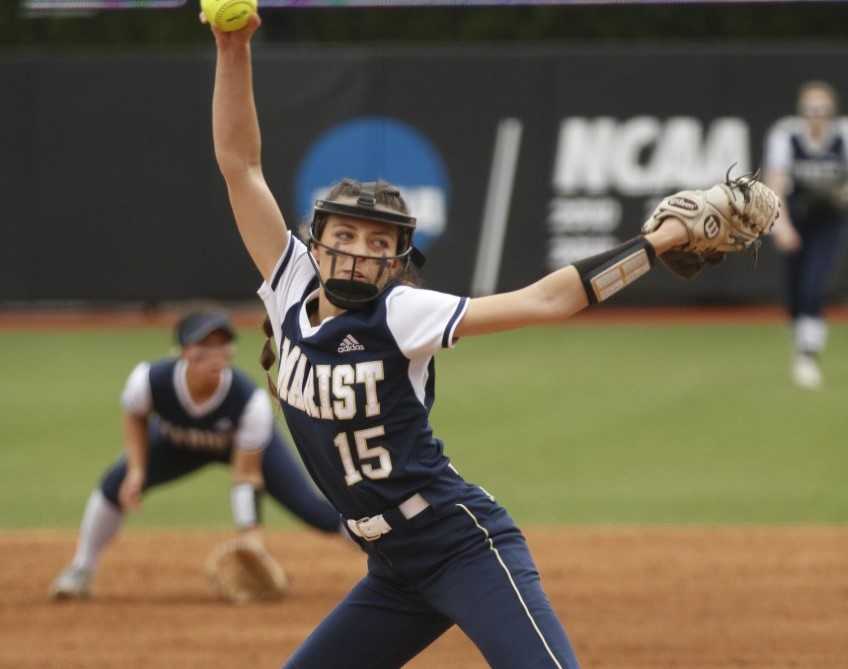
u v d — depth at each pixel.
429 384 14.55
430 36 72.31
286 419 14.93
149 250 66.19
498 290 66.31
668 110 65.75
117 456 41.19
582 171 66.00
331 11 72.12
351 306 14.13
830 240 50.09
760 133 65.62
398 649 15.31
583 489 36.88
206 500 37.44
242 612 26.52
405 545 14.45
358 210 14.07
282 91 65.81
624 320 67.38
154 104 65.69
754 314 68.25
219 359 26.56
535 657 13.81
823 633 24.73
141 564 30.41
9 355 58.81
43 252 66.19
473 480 37.97
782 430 43.75
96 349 59.97
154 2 72.00
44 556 30.97
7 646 24.28
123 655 23.73
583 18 72.31
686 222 13.62
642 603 26.70
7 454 41.59
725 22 72.31
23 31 72.50
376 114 66.12
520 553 14.45
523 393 50.06
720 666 23.02
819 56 65.25
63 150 65.75
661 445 42.03
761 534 32.12
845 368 54.09
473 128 66.06
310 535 33.22
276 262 15.15
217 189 65.81
